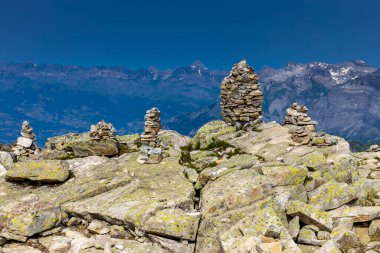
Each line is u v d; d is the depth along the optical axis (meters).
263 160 23.61
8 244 17.78
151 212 18.27
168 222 17.23
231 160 24.56
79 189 22.22
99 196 21.61
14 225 17.97
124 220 18.28
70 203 20.66
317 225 17.69
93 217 19.56
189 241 17.44
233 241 16.23
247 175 20.70
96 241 17.23
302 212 17.98
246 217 17.45
